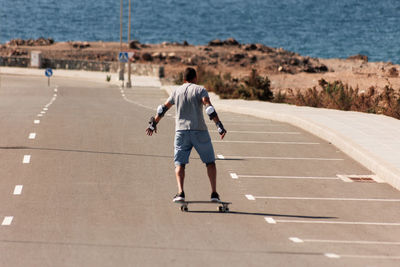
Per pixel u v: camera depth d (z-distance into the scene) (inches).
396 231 797.9
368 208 909.2
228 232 762.8
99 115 1907.0
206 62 5595.5
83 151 1266.0
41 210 847.1
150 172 1096.8
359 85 3299.7
